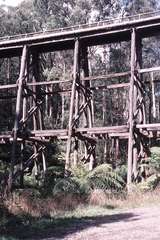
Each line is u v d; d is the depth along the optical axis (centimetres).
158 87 5103
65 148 3012
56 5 4791
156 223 1118
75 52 2373
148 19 2219
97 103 4734
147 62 4894
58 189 1686
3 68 4794
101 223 1183
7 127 4106
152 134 2336
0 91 4300
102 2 4703
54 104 4772
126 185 1966
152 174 2075
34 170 2531
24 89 2514
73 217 1322
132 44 2247
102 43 2456
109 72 4609
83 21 4641
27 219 1268
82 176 1870
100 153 3653
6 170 2350
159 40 4875
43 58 4756
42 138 2584
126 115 4491
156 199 1698
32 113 2516
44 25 4869
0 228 1109
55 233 1062
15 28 4816
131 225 1111
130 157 2091
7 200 1349
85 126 2548
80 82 2384
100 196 1655
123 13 4741
